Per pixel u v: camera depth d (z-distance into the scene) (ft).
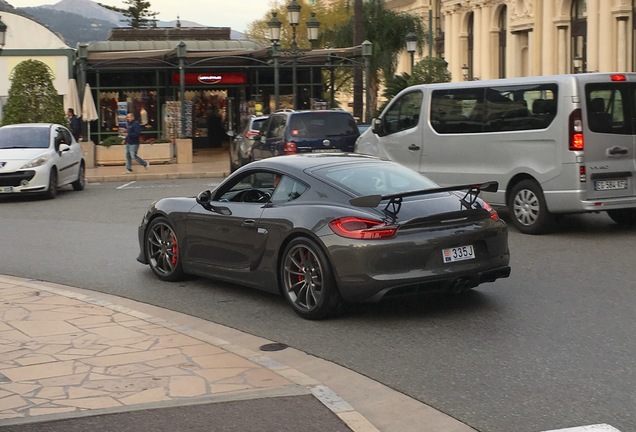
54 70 131.13
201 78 123.03
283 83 126.52
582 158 40.40
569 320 26.37
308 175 28.40
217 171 86.38
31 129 68.03
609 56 122.11
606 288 30.55
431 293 27.40
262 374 21.17
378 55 131.44
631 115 41.42
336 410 18.53
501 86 43.57
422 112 47.37
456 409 19.08
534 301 28.86
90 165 95.76
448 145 45.91
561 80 40.91
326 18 194.80
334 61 118.11
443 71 108.37
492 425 18.08
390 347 24.06
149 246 34.12
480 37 164.96
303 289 27.53
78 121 96.99
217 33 137.18
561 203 41.09
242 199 30.42
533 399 19.57
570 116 40.42
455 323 26.32
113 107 119.96
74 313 27.89
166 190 70.90
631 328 25.31
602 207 40.73
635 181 41.55
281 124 63.46
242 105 126.11
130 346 23.86
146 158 98.53
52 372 21.47
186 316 28.32
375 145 50.31
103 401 19.24
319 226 26.63
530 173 42.06
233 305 29.58
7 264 38.29
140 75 120.06
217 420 17.99
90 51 114.62
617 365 21.89
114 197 65.51
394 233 25.79
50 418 18.10
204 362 22.22
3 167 62.69
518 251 38.14
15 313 27.96
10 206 60.85
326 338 25.20
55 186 65.57
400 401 19.77
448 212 26.50
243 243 29.55
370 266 25.61
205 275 31.73
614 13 121.19
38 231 47.98
